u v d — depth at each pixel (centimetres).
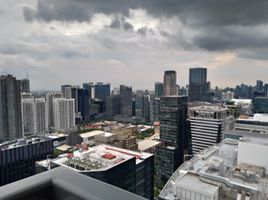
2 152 4119
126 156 3622
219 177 1834
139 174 3775
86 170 2994
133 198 162
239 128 5594
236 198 1681
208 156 2573
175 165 6009
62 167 220
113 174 3117
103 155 3559
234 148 2759
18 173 4347
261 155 2133
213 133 5903
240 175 1875
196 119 6191
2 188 180
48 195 190
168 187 1939
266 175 1933
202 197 1677
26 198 179
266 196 1638
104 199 160
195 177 1928
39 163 3653
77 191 174
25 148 4462
